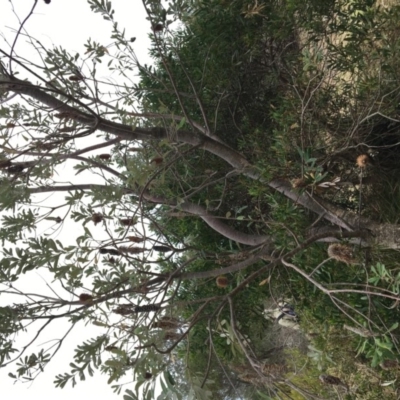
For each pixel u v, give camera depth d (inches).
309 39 150.6
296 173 139.6
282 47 180.2
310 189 131.9
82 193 109.8
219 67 182.7
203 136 138.4
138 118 135.9
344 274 143.1
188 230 195.8
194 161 191.2
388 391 169.3
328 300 138.2
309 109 152.7
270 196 146.2
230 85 188.1
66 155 115.1
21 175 108.3
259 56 185.9
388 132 156.7
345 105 160.2
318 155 159.9
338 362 176.6
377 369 166.6
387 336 110.2
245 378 120.9
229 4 155.1
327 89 162.1
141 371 89.7
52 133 117.0
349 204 161.8
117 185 118.0
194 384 101.3
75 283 104.5
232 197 193.8
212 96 192.2
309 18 148.3
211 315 118.7
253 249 148.9
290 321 229.1
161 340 104.8
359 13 139.7
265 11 161.8
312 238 124.4
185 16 155.2
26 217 104.5
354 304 130.0
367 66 140.9
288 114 157.9
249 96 198.8
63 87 133.2
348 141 138.5
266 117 198.8
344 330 161.8
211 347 114.6
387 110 137.7
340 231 128.6
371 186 155.8
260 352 231.1
